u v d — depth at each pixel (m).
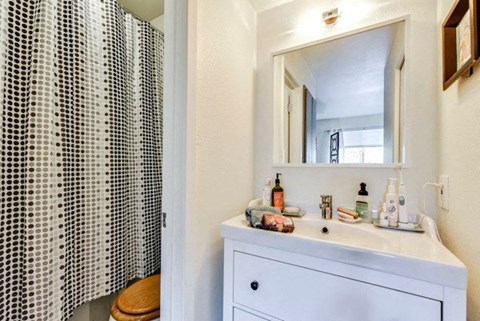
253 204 1.26
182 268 0.87
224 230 0.94
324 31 1.25
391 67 1.10
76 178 1.18
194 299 0.90
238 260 0.91
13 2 0.97
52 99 1.03
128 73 1.49
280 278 0.82
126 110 1.45
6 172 0.94
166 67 0.91
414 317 0.62
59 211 1.06
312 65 1.28
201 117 0.95
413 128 1.03
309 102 1.28
